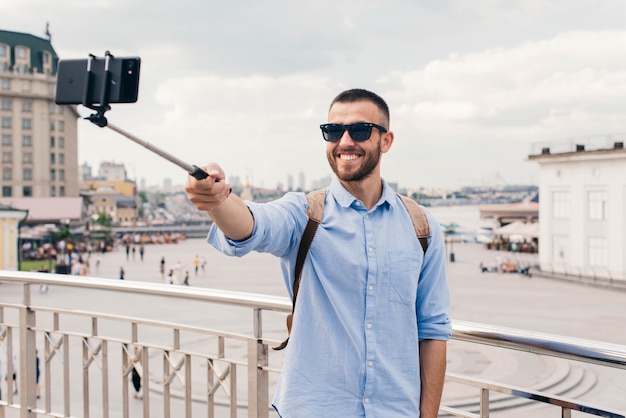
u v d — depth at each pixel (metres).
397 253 1.83
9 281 3.46
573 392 13.27
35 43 109.19
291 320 2.01
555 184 50.00
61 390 11.77
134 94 1.44
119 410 10.30
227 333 2.75
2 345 3.55
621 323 25.22
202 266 52.22
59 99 1.47
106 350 3.16
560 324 25.00
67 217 95.88
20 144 107.12
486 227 110.06
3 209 42.62
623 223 44.66
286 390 1.82
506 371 15.19
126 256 69.81
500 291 37.41
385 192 1.89
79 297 29.52
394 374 1.78
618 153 44.50
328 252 1.81
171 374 2.96
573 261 48.44
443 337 1.95
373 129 1.85
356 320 1.79
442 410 2.22
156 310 24.89
